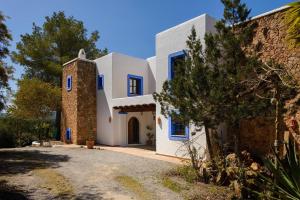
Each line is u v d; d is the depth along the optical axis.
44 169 9.41
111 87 17.23
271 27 9.28
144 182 7.68
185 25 11.55
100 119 18.23
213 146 9.45
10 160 11.30
